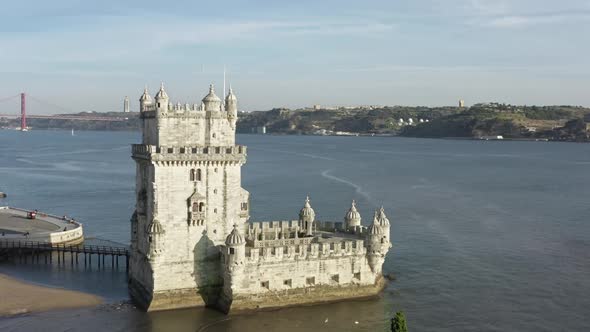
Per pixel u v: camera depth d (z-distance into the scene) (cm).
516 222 14875
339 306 8888
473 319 8544
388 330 8094
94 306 8975
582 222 14975
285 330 8019
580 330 8206
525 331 8169
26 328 8100
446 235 13312
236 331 7969
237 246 8331
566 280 10219
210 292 8794
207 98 8744
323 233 10131
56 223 14188
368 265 9262
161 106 8419
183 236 8594
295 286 8794
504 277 10362
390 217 15275
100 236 14200
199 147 8562
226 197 8788
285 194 19700
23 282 10275
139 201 9044
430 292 9575
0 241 12125
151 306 8512
